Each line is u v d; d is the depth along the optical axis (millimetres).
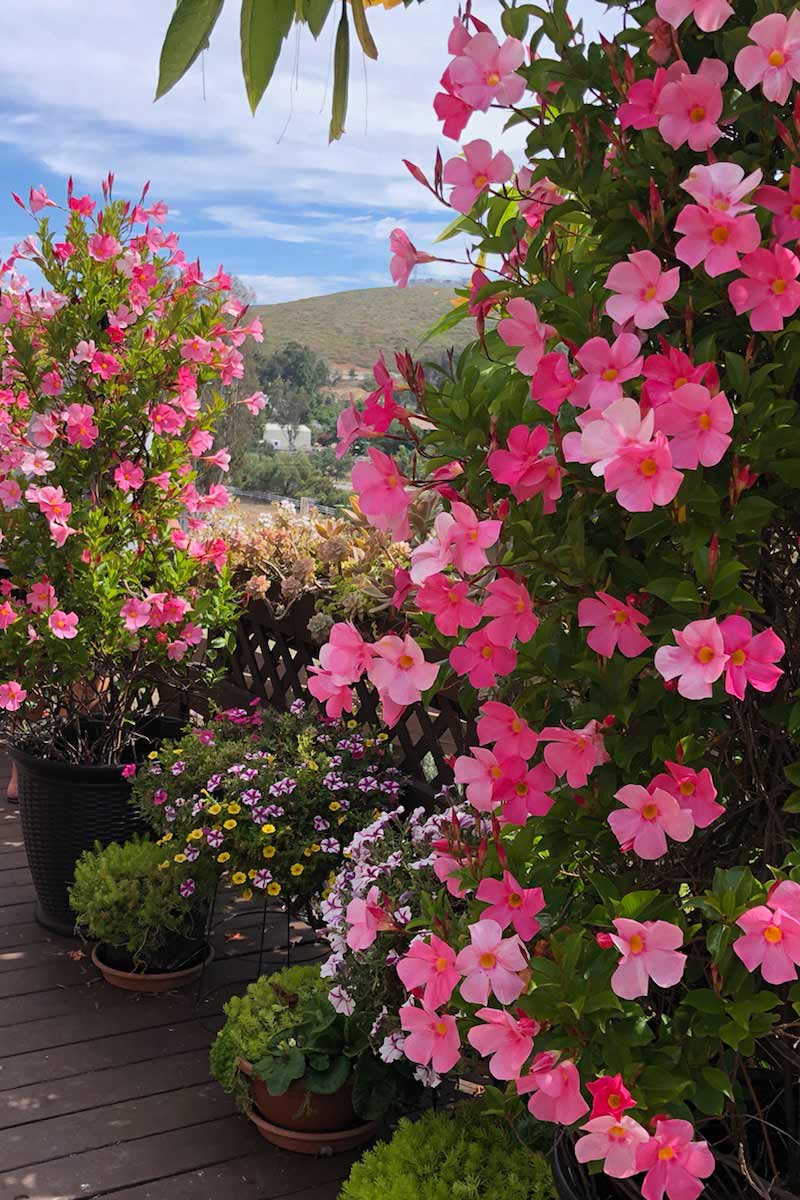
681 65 1093
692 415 980
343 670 1205
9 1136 2305
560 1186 1301
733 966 1057
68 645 3227
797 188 1012
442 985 1156
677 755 1088
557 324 1155
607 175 1167
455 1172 1751
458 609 1118
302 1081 2213
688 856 1276
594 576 1110
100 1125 2359
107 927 2879
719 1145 1354
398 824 2539
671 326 1166
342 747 3004
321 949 3205
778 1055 1311
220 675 3561
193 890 2838
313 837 2779
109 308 3350
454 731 2801
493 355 1319
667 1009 1299
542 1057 1055
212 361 3480
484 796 1192
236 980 3027
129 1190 2148
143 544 3443
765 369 1025
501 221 1480
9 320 3309
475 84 1142
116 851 3057
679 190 1121
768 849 1238
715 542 1007
